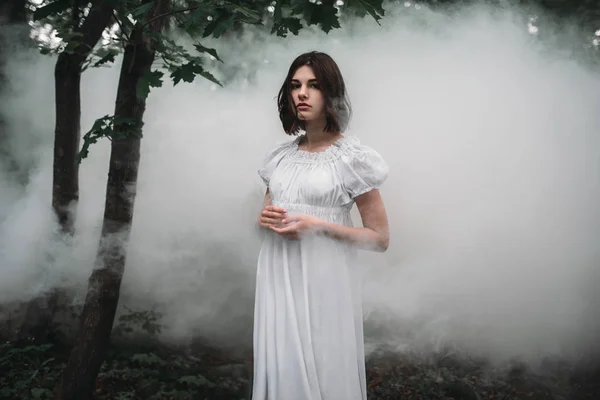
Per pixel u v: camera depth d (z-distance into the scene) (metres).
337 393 2.18
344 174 2.20
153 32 2.80
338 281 2.22
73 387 3.08
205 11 2.50
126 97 2.94
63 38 3.13
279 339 2.20
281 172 2.32
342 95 2.28
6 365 3.65
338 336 2.20
